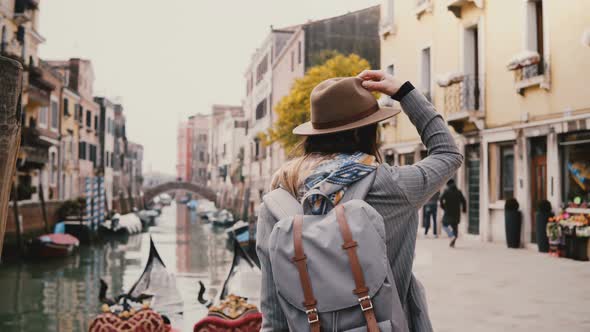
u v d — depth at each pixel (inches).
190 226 1910.7
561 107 522.9
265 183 1847.9
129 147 3164.4
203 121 4822.8
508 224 563.8
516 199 580.1
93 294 587.8
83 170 1829.5
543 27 547.5
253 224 1013.8
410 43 840.9
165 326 208.5
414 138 822.5
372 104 67.7
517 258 468.1
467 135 674.8
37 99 1207.6
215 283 597.6
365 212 58.8
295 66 1407.5
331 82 68.2
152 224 2014.0
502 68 613.9
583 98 496.4
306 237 58.0
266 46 1836.9
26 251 896.9
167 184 3472.0
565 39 516.7
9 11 1103.6
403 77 864.3
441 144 67.7
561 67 522.3
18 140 59.2
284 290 57.8
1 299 555.2
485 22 645.3
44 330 416.2
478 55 656.4
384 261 57.3
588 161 489.7
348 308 55.9
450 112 702.5
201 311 367.2
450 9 693.3
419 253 507.2
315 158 67.4
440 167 65.7
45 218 1064.2
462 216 689.0
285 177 66.7
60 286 645.3
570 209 494.0
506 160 617.6
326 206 61.7
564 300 289.9
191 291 530.0
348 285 55.8
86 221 1207.6
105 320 187.2
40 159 1242.6
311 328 55.8
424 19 796.6
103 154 2156.7
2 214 57.3
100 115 2172.7
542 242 510.3
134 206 2851.9
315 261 56.9
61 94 1535.4
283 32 1716.3
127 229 1450.5
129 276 730.2
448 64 730.8
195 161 4837.6
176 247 1139.3
